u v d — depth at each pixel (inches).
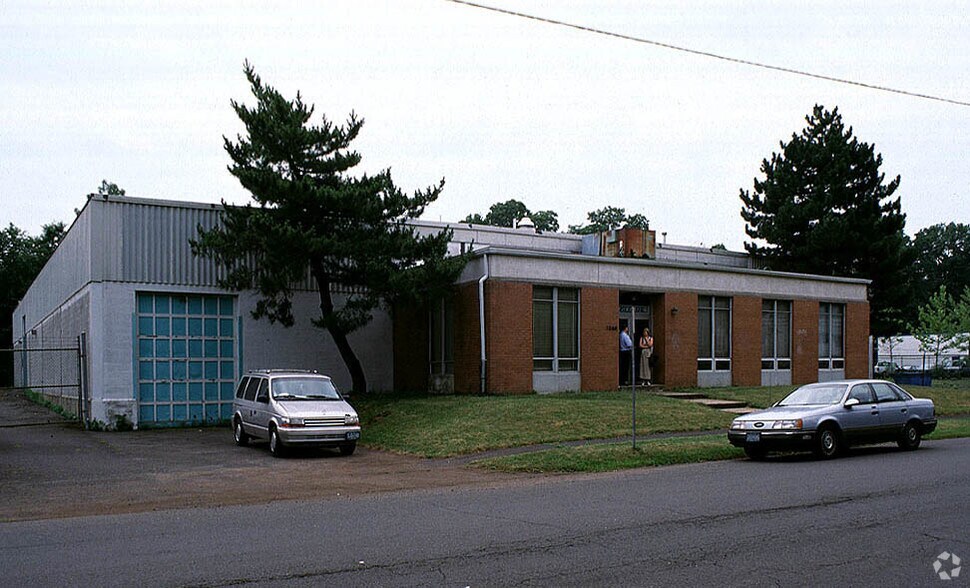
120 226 1026.7
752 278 1277.1
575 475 616.4
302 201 975.6
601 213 3710.6
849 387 724.7
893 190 1920.5
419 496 523.2
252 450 812.6
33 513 479.2
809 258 1865.2
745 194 2021.4
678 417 905.5
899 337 2610.7
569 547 358.0
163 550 360.8
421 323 1169.4
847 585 296.8
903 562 327.9
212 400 1085.1
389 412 951.6
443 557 341.4
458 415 876.6
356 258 1008.9
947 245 4087.1
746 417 705.0
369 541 374.6
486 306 1018.7
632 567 323.3
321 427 748.0
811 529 389.7
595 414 874.1
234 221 1019.3
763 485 529.3
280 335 1139.9
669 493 504.7
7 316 2645.2
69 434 958.4
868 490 501.4
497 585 298.2
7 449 816.9
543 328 1066.7
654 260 1157.1
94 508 496.1
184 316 1073.5
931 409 765.3
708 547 355.6
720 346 1239.5
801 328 1338.6
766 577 307.3
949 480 540.4
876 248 1822.1
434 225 1380.4
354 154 1024.2
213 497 535.5
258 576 312.8
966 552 343.9
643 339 1143.0
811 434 670.5
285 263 987.3
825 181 1884.8
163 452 797.9
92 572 322.0
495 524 413.4
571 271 1088.2
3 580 312.0
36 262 2657.5
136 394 1024.9
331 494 542.9
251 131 1006.4
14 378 2239.2
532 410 872.9
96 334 1004.6
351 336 1203.9
